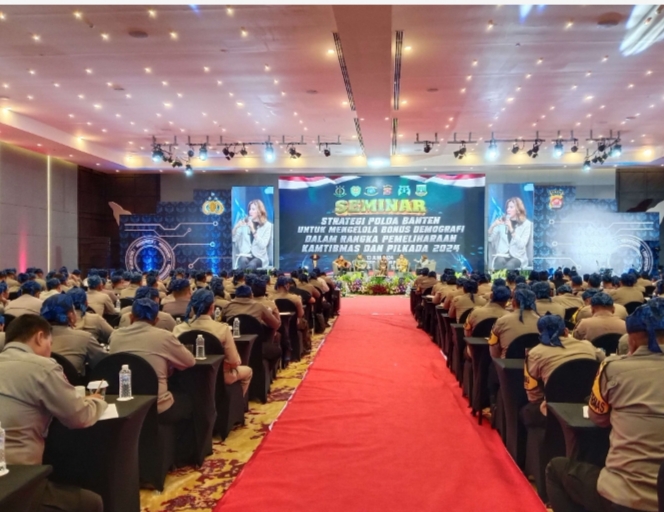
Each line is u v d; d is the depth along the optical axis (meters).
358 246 23.56
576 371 3.27
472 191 23.05
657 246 21.22
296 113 14.70
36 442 2.41
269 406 5.59
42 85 11.97
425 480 3.70
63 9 8.02
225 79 11.53
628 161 21.31
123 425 2.87
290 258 23.77
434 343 9.34
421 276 12.72
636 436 2.21
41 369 2.41
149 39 9.24
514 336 4.52
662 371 2.26
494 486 3.60
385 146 18.52
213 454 4.25
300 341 7.96
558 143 18.16
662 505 1.91
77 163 21.50
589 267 21.47
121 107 13.96
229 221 22.67
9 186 17.44
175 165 20.33
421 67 10.80
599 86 12.14
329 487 3.58
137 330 3.73
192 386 4.03
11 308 6.42
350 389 6.20
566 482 2.64
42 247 19.38
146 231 22.70
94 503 2.55
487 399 5.02
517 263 21.77
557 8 7.99
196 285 10.55
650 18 8.36
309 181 23.75
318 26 8.68
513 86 12.12
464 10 8.03
